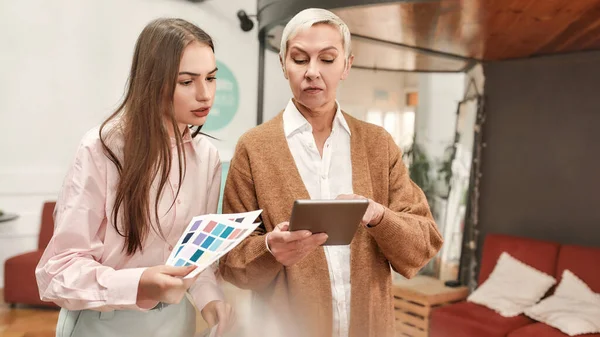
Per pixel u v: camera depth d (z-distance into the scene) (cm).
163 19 125
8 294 438
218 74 607
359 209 115
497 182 440
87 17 528
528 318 356
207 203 148
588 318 324
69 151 528
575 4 227
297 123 146
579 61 383
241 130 627
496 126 438
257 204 146
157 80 120
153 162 125
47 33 511
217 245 114
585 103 383
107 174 126
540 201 413
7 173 502
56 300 121
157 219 128
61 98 521
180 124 132
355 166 146
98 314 129
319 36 132
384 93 439
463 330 352
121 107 128
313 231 118
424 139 452
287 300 142
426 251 144
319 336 139
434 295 394
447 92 450
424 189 455
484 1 213
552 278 366
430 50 355
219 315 137
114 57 543
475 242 453
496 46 349
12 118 503
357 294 142
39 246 468
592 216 382
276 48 305
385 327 145
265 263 132
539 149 412
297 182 141
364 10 222
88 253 125
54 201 483
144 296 114
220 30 607
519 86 421
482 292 386
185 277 106
